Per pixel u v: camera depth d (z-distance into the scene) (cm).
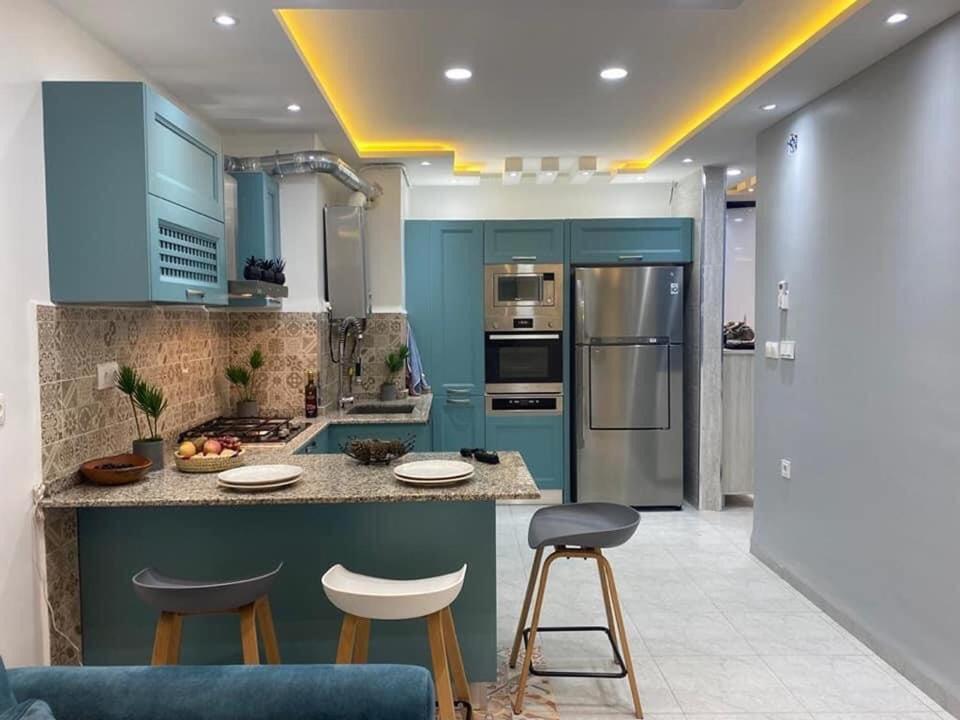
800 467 343
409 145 445
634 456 505
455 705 230
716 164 470
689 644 291
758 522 396
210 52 254
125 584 232
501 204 562
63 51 221
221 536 234
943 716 236
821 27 258
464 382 513
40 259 208
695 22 255
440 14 247
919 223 249
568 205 562
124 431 264
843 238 300
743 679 262
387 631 242
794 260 345
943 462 239
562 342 511
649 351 501
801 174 337
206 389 356
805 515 339
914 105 251
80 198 212
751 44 277
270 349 387
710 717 238
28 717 127
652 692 254
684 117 383
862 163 284
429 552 239
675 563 389
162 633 187
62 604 220
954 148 231
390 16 248
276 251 375
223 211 285
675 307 500
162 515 232
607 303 498
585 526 250
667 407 504
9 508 195
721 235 484
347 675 153
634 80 319
